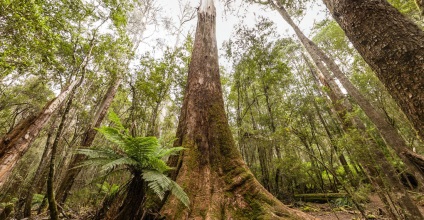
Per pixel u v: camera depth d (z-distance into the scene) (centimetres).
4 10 389
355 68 881
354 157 369
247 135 818
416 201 630
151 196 279
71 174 642
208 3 716
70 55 609
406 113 142
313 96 823
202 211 269
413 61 134
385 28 155
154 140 221
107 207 312
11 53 445
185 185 304
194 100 450
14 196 873
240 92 1063
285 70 923
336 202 687
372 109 396
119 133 249
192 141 377
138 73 790
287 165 625
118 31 688
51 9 541
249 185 312
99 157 234
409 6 538
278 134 568
